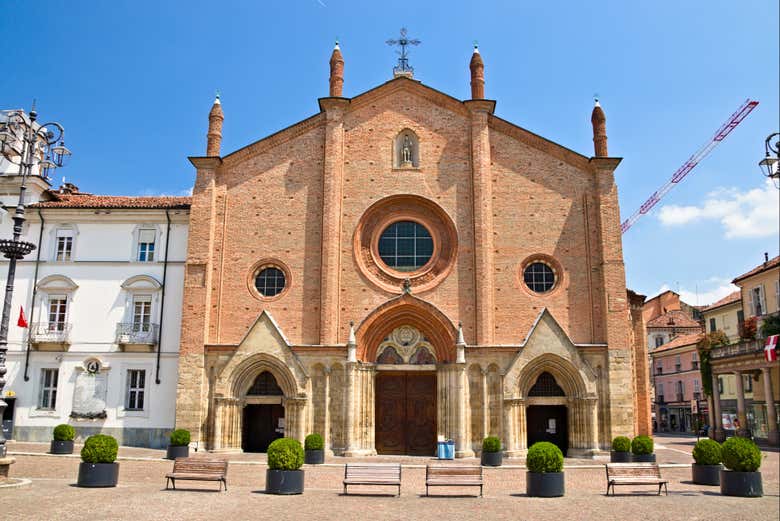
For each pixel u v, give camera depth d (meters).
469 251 37.88
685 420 85.25
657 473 23.34
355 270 37.81
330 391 36.00
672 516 18.55
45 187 43.81
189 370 36.12
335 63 40.09
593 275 37.47
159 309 39.44
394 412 37.03
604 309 36.62
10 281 23.91
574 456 34.75
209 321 37.44
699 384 81.44
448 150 39.28
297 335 37.09
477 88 39.59
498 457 31.78
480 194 37.97
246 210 38.91
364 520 17.58
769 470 32.22
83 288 40.00
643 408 40.84
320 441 32.41
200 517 17.48
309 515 18.17
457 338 36.19
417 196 38.69
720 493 23.39
